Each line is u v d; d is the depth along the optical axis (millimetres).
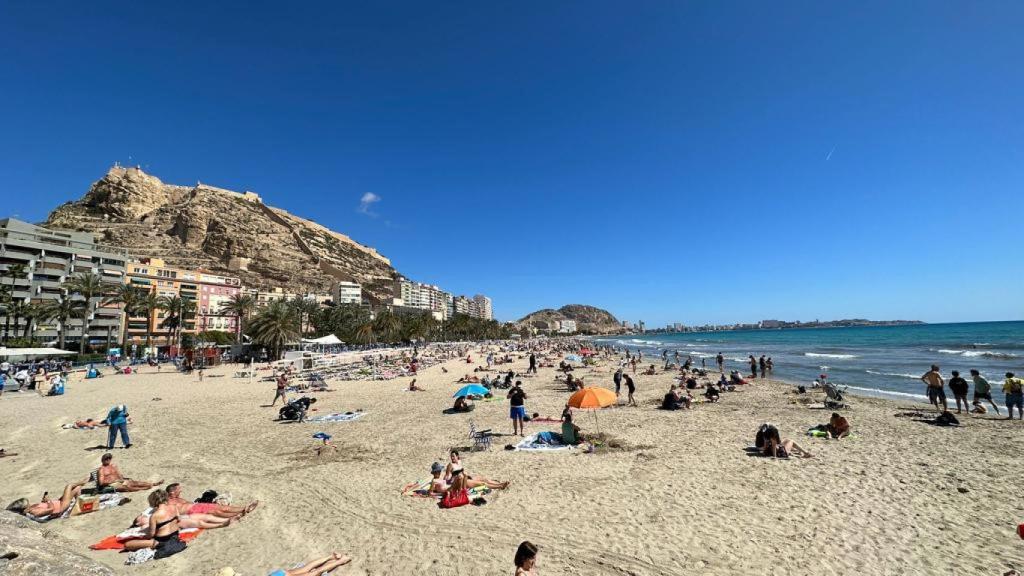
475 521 8227
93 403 24531
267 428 17219
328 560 6715
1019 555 6668
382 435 15664
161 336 99812
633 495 9391
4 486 10797
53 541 6895
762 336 176625
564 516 8383
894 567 6422
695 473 10758
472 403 22234
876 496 9133
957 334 120500
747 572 6348
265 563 6918
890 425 15820
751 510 8531
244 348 59625
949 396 24688
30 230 80812
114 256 91375
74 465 12469
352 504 9195
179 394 28141
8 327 66812
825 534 7488
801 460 11688
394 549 7254
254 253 192250
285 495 9797
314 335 108000
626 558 6777
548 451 12859
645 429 15812
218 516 8492
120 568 6781
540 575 6352
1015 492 9188
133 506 9414
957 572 6266
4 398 26922
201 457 13086
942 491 9328
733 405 20688
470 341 166750
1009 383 16266
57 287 80188
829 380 33062
